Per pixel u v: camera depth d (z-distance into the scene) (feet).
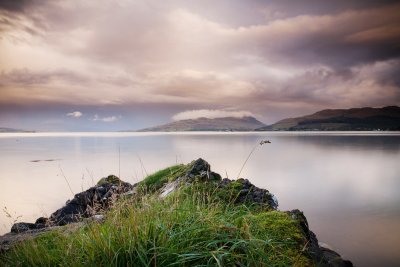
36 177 190.60
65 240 14.52
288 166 258.16
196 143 650.43
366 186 174.29
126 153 377.30
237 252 12.82
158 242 11.94
